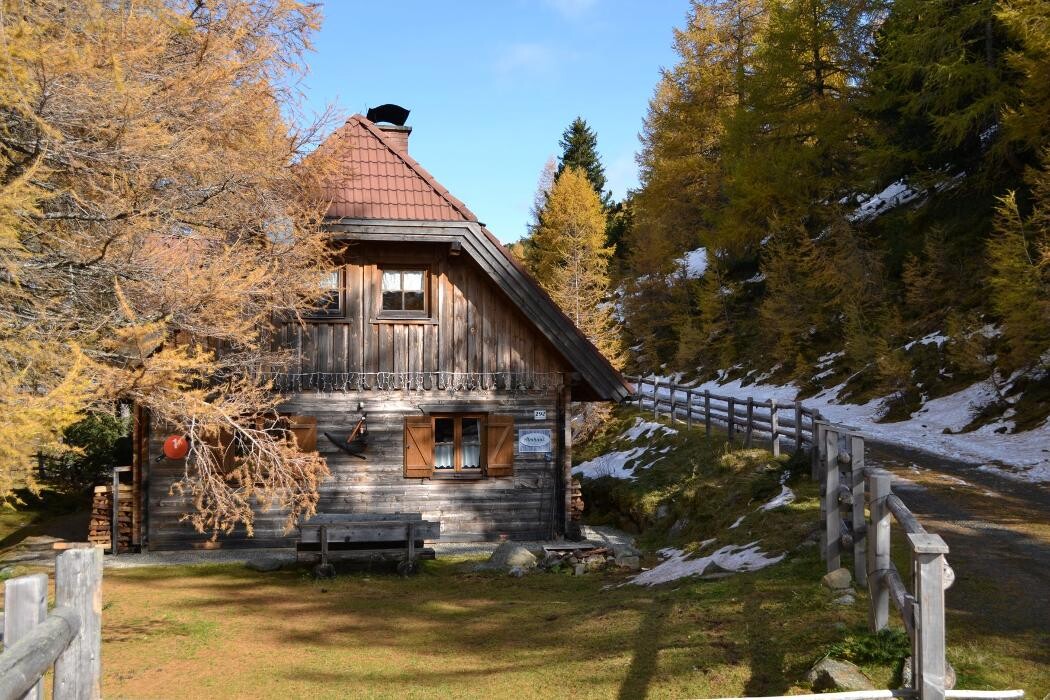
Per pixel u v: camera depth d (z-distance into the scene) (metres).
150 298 7.71
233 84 8.80
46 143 7.09
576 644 7.65
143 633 9.13
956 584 7.70
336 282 15.81
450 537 16.09
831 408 23.92
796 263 32.03
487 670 7.21
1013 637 6.25
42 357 6.78
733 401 17.64
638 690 6.11
